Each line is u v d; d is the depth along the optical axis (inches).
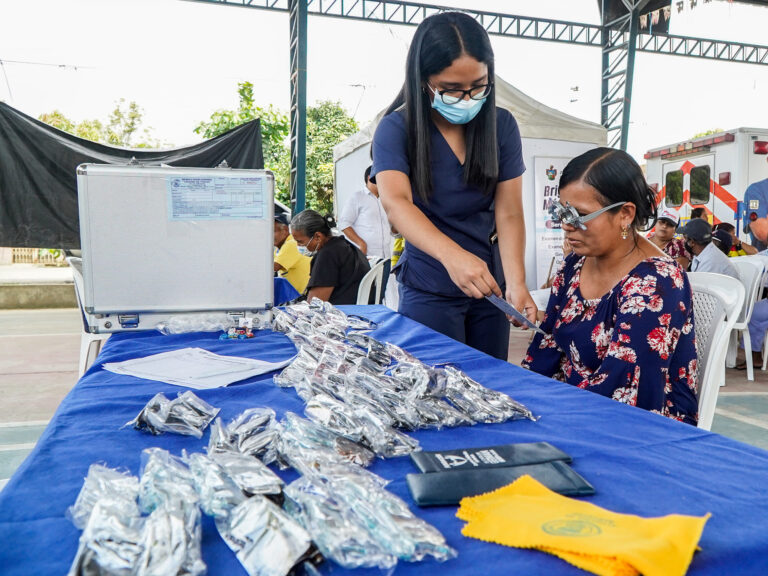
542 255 262.4
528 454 32.9
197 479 27.1
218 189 73.7
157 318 75.2
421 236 66.4
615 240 58.2
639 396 55.2
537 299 151.6
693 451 35.1
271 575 21.4
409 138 73.9
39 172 272.2
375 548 22.4
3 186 269.9
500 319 85.4
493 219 83.5
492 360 61.3
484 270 58.4
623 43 485.4
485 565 22.5
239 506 24.5
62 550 23.5
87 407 43.3
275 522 23.2
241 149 277.6
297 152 359.6
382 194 75.0
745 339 183.0
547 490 28.1
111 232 70.9
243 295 77.2
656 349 54.7
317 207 704.4
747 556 23.1
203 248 74.5
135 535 22.7
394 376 47.6
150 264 73.0
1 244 271.4
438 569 22.3
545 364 69.1
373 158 78.2
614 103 498.6
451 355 63.9
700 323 67.2
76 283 117.3
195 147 275.7
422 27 68.7
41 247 279.3
